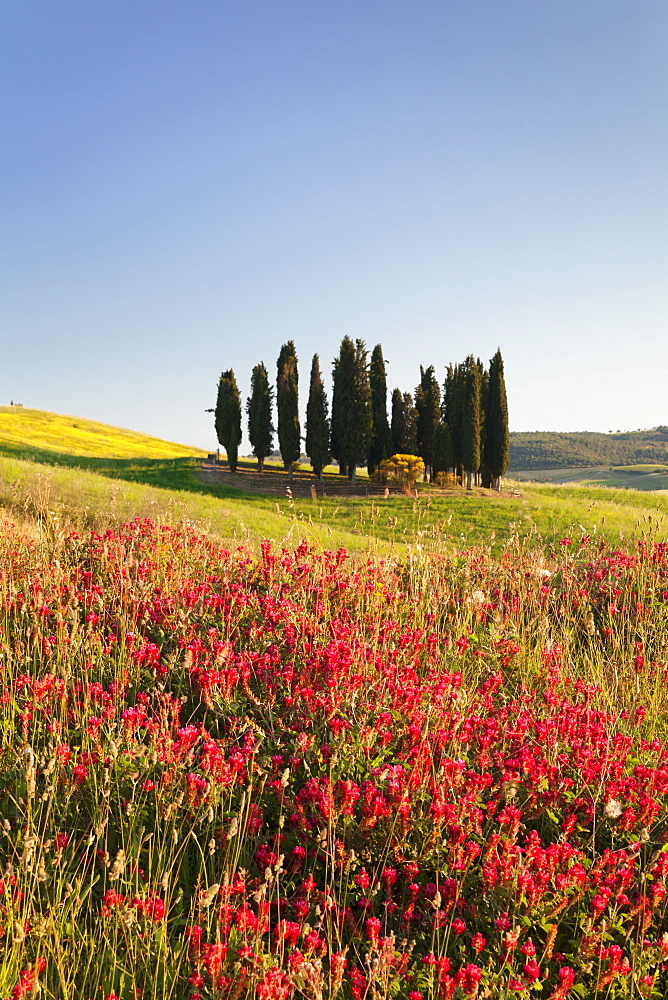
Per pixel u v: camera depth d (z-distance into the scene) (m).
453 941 2.98
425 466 48.75
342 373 42.66
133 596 5.93
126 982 2.64
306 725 4.09
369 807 3.28
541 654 6.08
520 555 8.72
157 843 3.27
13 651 5.13
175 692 4.79
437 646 5.50
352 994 2.60
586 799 3.72
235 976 2.47
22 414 73.06
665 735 4.79
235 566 7.71
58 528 7.73
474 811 3.27
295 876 3.29
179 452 71.00
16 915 2.70
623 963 2.73
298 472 46.94
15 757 3.60
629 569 8.60
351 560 8.24
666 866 3.08
